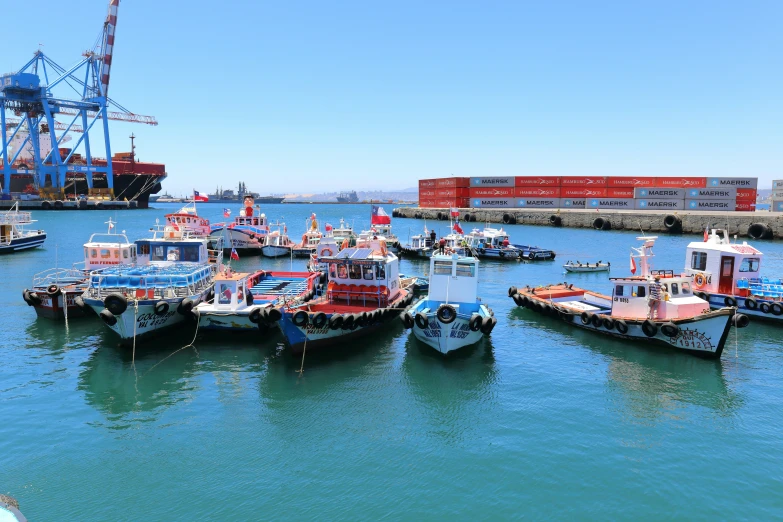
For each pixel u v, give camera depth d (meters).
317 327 20.47
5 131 125.25
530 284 38.44
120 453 13.73
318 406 16.67
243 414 16.06
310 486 12.44
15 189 140.88
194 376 18.94
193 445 14.20
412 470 13.15
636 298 22.97
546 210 109.31
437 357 21.33
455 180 121.75
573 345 23.05
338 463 13.43
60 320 26.06
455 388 18.19
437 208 132.12
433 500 11.96
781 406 16.84
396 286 27.33
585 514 11.53
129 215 129.88
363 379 18.91
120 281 23.02
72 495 11.95
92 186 143.38
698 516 11.50
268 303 24.25
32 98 124.81
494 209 115.56
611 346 22.73
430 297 23.20
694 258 29.14
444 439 14.70
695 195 100.50
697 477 12.93
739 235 78.88
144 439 14.48
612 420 15.91
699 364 20.44
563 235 84.31
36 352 21.38
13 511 7.02
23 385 18.02
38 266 44.66
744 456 13.89
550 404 17.00
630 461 13.62
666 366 20.31
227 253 56.00
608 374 19.55
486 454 13.91
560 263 49.91
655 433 15.12
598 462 13.55
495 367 20.28
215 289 22.70
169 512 11.43
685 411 16.53
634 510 11.67
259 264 51.00
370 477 12.84
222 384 18.27
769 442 14.62
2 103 123.81
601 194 108.69
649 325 21.50
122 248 29.14
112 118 142.12
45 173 133.62
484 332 21.31
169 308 22.25
